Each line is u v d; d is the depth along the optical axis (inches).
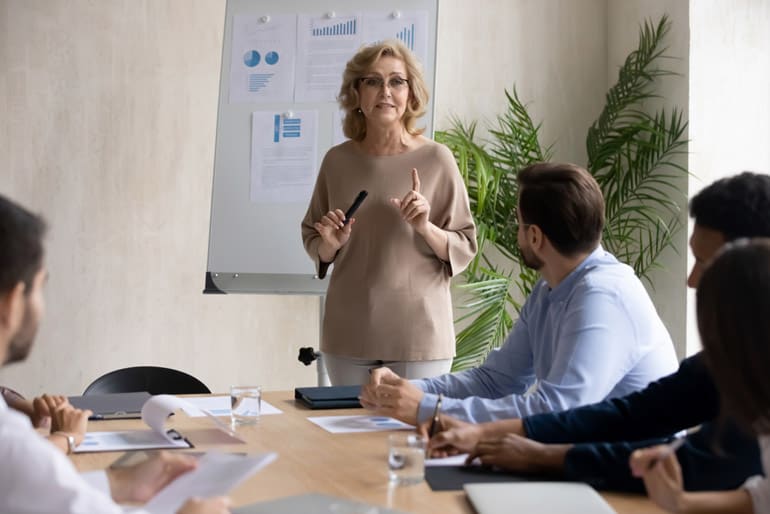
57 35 178.5
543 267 90.7
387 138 134.3
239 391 87.4
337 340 132.8
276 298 191.2
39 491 46.3
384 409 83.6
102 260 181.6
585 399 81.9
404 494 63.0
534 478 67.1
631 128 184.1
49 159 178.9
